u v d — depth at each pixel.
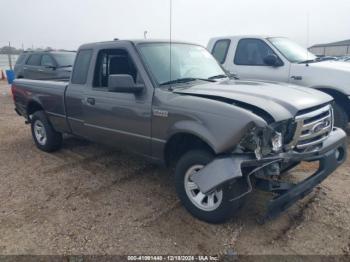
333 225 3.34
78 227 3.41
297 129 3.15
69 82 5.07
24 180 4.65
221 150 3.10
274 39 6.89
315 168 4.72
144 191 4.24
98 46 4.57
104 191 4.26
